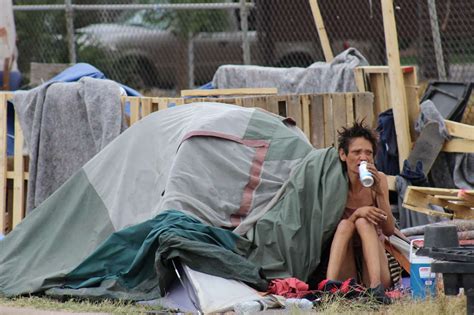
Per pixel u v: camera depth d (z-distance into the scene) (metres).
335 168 26.52
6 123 36.88
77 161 35.41
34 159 35.72
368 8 53.00
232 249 25.53
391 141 37.41
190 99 34.97
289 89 43.97
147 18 59.59
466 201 31.20
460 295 22.84
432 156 36.12
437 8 52.19
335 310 22.66
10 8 54.62
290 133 29.17
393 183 35.50
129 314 23.33
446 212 34.38
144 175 28.44
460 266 20.62
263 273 25.05
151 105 35.00
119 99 34.75
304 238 26.17
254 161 28.09
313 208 26.14
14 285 27.05
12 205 37.22
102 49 59.75
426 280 24.42
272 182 27.78
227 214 27.11
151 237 24.53
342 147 26.45
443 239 22.47
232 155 27.97
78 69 42.53
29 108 35.97
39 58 60.56
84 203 28.72
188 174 26.95
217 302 23.02
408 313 21.94
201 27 58.34
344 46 53.31
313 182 26.61
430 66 52.16
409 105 38.34
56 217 28.88
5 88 54.97
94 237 27.64
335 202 25.89
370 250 24.98
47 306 24.62
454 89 38.69
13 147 38.19
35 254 28.02
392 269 26.77
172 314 23.14
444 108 38.38
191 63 57.75
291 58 54.25
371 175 25.38
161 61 59.19
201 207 26.59
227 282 23.98
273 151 28.47
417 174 35.22
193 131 27.77
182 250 23.88
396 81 36.88
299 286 24.59
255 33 55.28
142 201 28.02
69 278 26.19
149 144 29.16
